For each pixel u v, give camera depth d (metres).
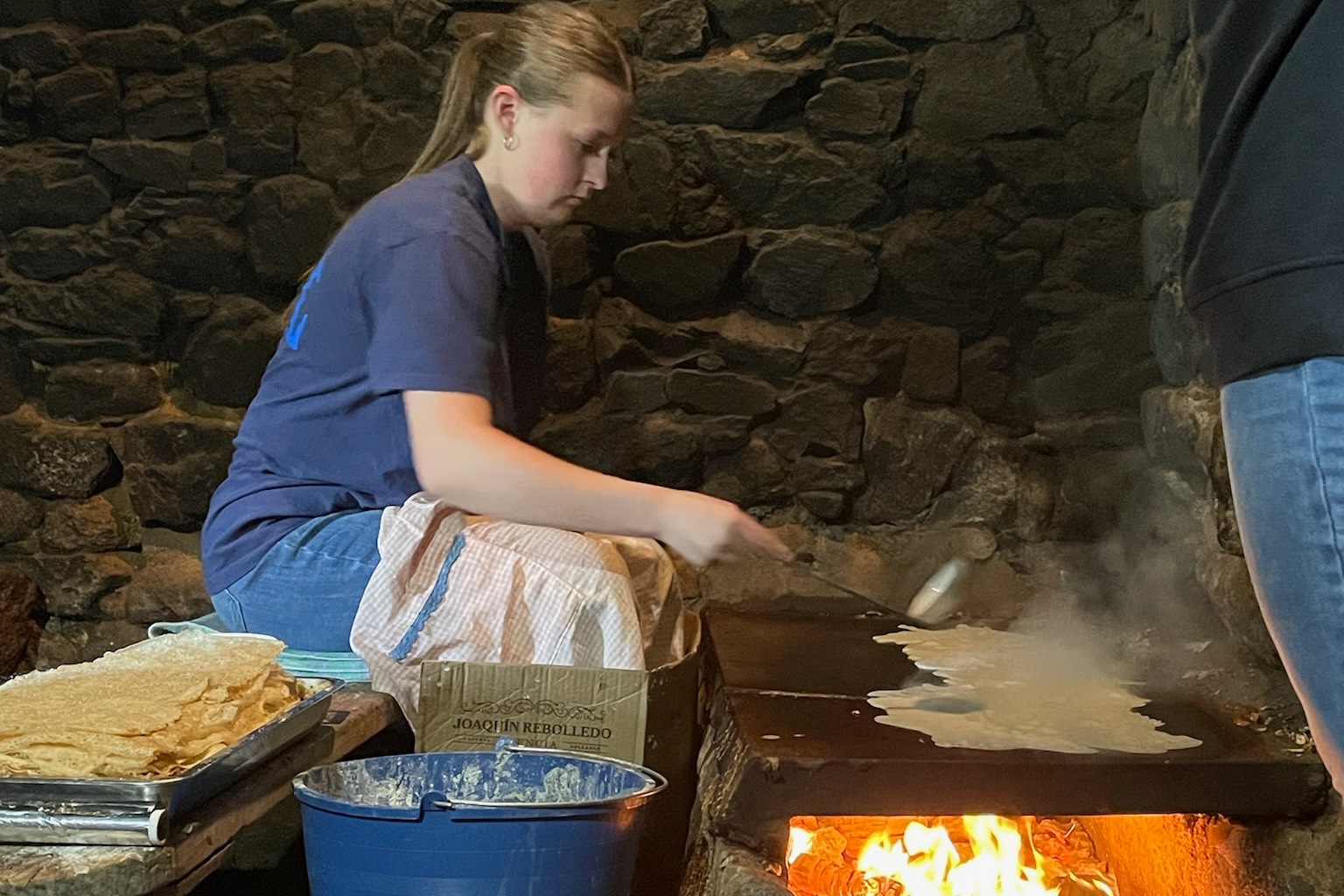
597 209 2.79
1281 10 1.00
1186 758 1.58
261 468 1.90
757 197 2.80
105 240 2.88
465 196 1.83
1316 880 1.54
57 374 2.89
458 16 2.82
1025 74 2.74
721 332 2.82
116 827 1.18
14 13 2.89
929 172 2.78
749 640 2.27
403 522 1.76
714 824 1.59
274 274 2.85
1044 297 2.79
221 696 1.42
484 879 1.29
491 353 1.72
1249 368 1.04
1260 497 1.06
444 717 1.68
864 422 2.83
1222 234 1.04
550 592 1.77
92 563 2.88
